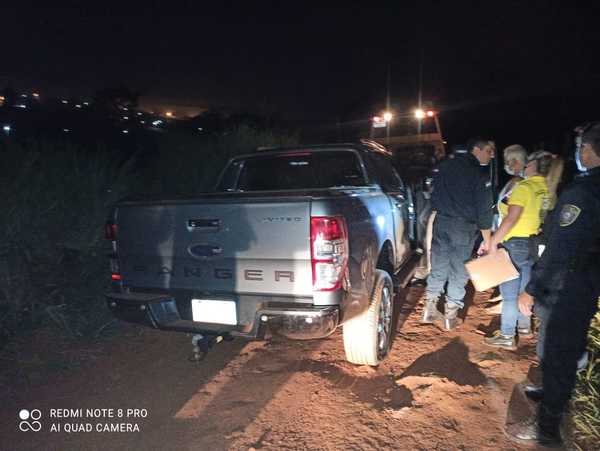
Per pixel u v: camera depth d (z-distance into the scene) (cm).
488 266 407
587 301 272
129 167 691
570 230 269
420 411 338
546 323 287
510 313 429
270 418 338
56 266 533
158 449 308
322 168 508
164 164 826
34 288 495
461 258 462
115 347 469
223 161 879
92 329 496
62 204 557
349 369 407
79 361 438
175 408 355
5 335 459
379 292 395
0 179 519
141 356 448
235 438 317
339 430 321
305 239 324
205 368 419
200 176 834
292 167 519
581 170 283
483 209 438
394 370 404
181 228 361
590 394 336
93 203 578
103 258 568
